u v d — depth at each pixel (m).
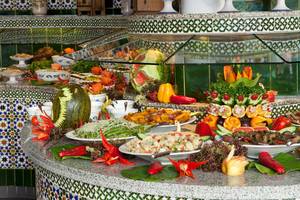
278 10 4.38
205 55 4.04
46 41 8.33
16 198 7.42
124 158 3.66
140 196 3.29
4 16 8.08
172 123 4.18
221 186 3.11
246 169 3.39
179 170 3.29
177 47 4.21
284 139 3.56
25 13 8.41
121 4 7.23
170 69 4.82
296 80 4.74
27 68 7.91
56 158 3.74
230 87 4.15
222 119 4.18
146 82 4.87
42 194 4.12
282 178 3.23
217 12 4.43
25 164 7.33
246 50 4.05
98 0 7.89
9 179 7.41
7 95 7.16
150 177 3.26
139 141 3.60
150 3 6.57
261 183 3.15
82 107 4.48
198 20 4.23
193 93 4.73
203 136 3.78
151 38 4.49
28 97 7.07
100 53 4.58
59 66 7.45
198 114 4.49
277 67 4.70
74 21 7.69
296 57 3.90
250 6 5.10
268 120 4.18
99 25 7.42
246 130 3.87
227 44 4.17
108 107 4.71
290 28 4.26
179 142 3.51
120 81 5.90
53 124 4.34
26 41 8.42
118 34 5.05
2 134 7.28
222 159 3.39
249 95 4.10
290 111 4.55
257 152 3.55
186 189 3.15
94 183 3.42
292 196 3.12
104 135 3.88
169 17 4.32
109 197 3.40
